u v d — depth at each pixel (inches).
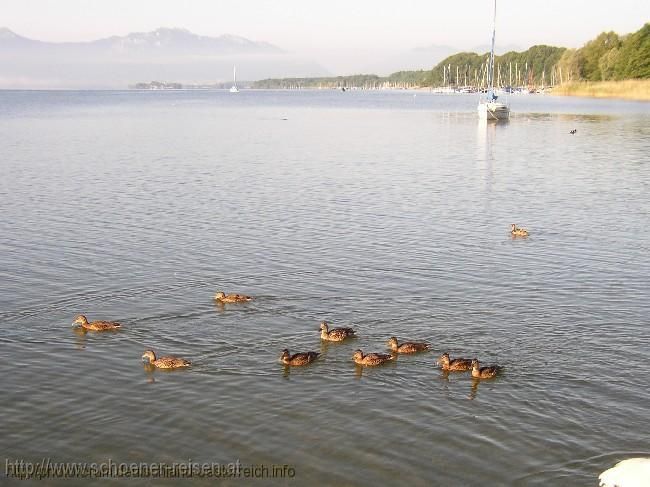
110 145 3469.5
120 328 1092.5
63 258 1445.6
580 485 722.2
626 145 3442.4
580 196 2130.9
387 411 860.6
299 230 1694.1
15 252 1487.5
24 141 3607.3
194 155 3090.6
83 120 5383.9
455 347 1028.5
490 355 1003.3
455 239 1619.1
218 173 2559.1
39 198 2046.0
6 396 889.5
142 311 1160.8
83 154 3068.4
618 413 850.8
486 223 1781.5
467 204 2015.3
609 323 1109.1
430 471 745.0
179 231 1675.7
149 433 813.9
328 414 853.2
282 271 1370.6
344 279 1323.8
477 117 5979.3
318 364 979.9
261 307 1179.9
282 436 807.7
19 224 1731.1
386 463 758.5
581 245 1567.4
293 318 1135.6
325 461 762.2
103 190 2182.6
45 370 957.8
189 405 872.3
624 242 1590.8
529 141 3713.1
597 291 1255.5
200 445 791.7
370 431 818.2
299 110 7608.3
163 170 2615.7
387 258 1461.6
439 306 1185.4
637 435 807.1
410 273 1360.7
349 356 1003.9
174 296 1228.5
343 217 1836.9
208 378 939.3
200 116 6195.9
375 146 3538.4
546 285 1290.6
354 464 757.3
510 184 2347.4
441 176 2519.7
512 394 897.5
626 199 2076.8
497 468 749.9
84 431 817.5
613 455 770.2
